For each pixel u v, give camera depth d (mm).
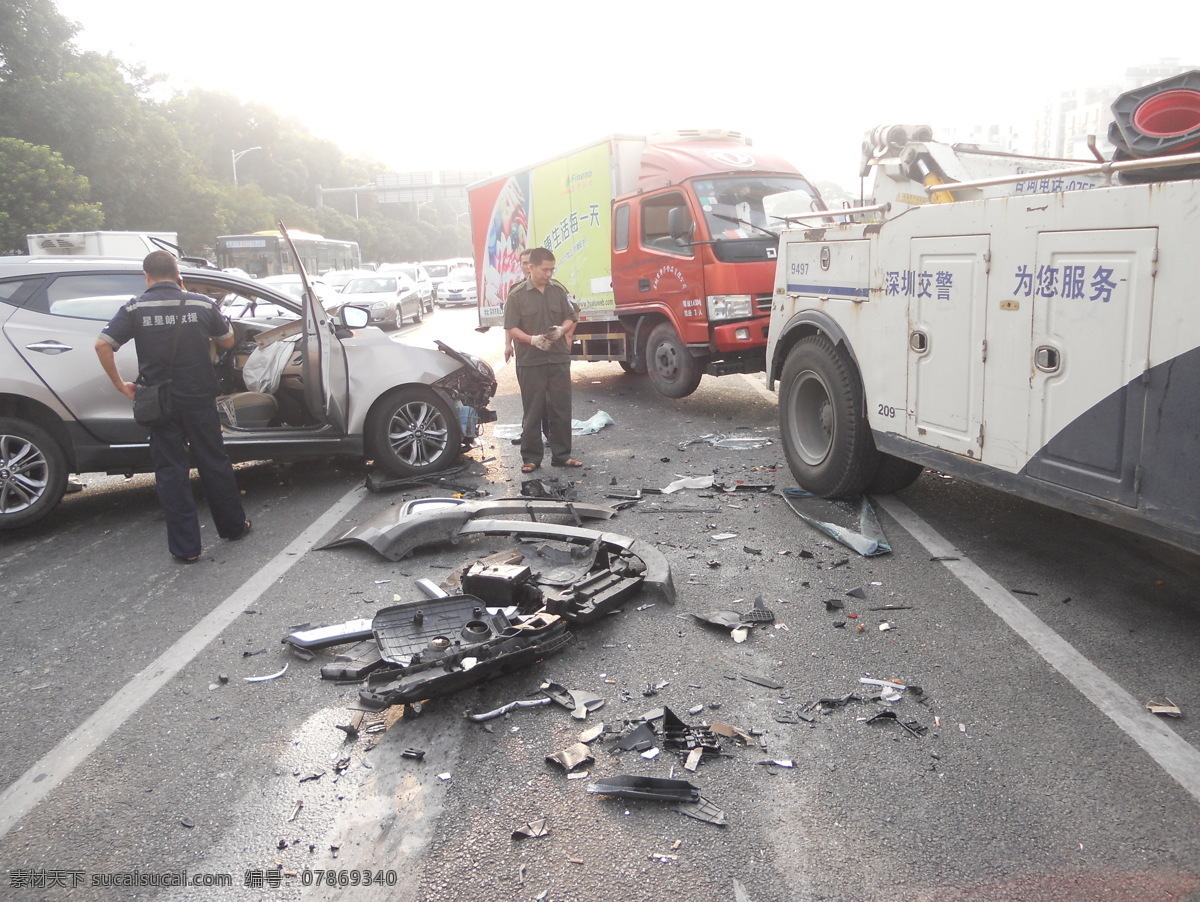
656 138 10422
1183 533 3463
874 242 5242
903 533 5352
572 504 5785
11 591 5105
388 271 27859
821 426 6199
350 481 7441
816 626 4145
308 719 3533
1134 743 3102
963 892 2445
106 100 37750
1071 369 3902
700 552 5207
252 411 6945
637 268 10117
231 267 34562
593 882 2539
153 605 4801
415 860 2674
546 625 3936
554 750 3215
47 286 6270
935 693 3496
